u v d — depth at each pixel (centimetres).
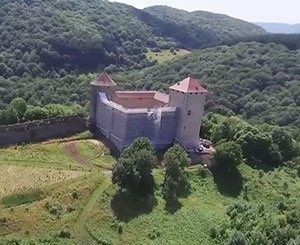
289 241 7925
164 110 10856
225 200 9494
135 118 10569
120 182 8688
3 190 8344
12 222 7431
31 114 11850
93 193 8650
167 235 7900
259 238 8006
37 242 7100
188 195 9288
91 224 7762
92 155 10369
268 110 17738
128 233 7794
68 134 11325
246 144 11469
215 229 8219
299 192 10419
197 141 11275
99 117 11556
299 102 18325
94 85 11644
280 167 11644
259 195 9956
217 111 17425
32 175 9062
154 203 8688
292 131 15388
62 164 9775
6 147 10394
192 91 10881
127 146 10419
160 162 10200
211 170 10288
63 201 8194
